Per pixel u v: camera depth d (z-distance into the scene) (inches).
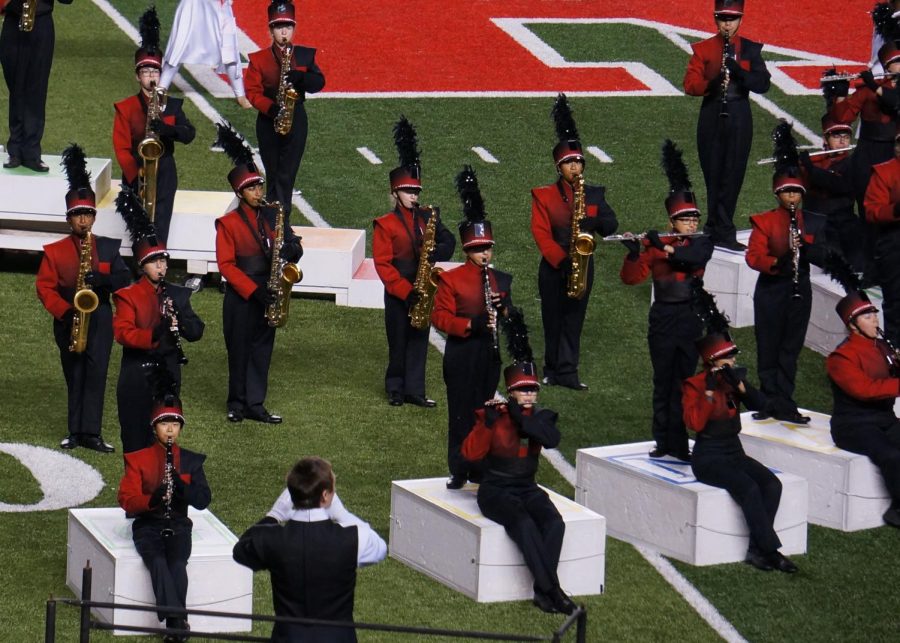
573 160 2124.8
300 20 3671.3
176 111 2351.1
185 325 1881.2
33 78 2427.4
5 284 2406.5
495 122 3174.2
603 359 2287.2
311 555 1323.8
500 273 1899.6
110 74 3275.1
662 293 1855.3
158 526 1582.2
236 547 1346.0
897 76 2393.0
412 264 2087.8
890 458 1845.5
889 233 2217.0
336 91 3282.5
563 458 1998.0
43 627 1567.4
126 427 1860.2
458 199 2805.1
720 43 2427.4
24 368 2155.5
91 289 1909.4
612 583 1708.9
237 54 3144.7
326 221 2694.4
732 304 2423.7
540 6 3863.2
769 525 1738.4
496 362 1876.2
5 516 1777.8
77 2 3676.2
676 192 1898.4
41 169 2455.7
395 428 2049.7
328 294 2448.3
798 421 1974.7
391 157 2989.7
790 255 1971.0
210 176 2849.4
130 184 2351.1
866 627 1654.8
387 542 1768.0
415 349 2107.5
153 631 1423.5
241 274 2009.1
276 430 2023.9
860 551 1813.5
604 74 3472.0
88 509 1656.0
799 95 3405.5
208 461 1929.1
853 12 3917.3
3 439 1956.2
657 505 1777.8
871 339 1876.2
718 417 1763.0
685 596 1689.2
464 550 1663.4
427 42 3592.5
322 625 1325.0
